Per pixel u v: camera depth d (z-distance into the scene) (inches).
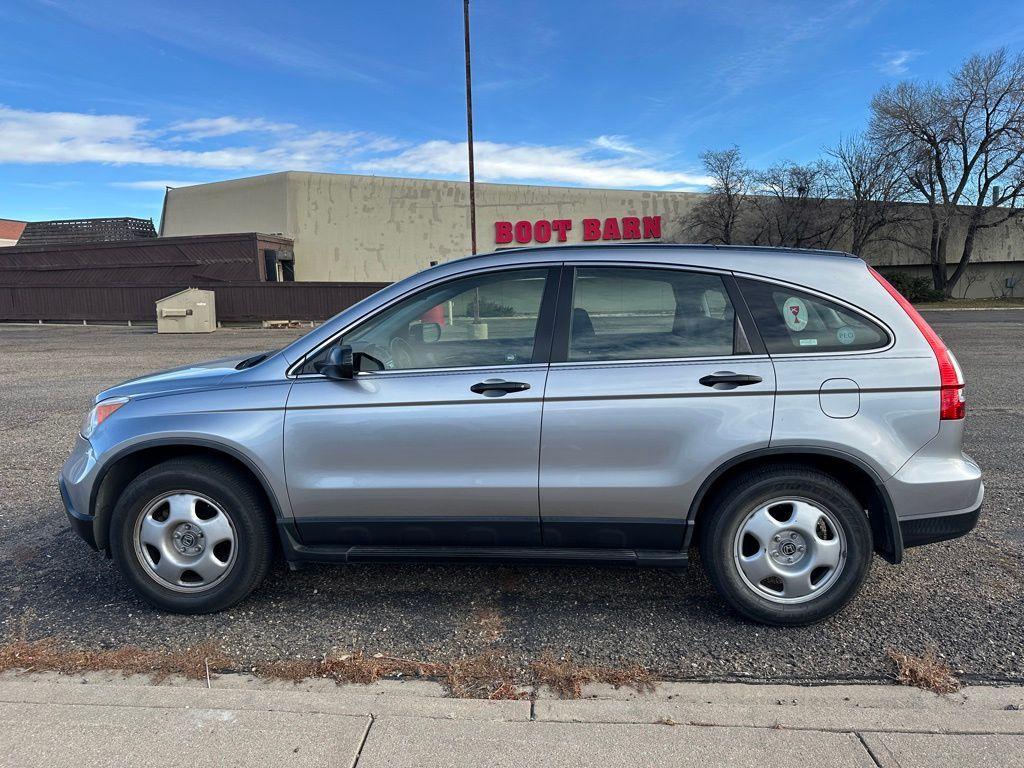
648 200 1726.1
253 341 858.1
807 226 1673.2
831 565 125.6
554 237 1691.7
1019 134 1526.8
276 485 129.6
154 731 95.7
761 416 122.0
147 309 1344.7
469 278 134.2
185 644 124.3
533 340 129.4
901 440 122.6
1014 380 417.4
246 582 133.9
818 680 110.8
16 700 103.7
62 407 371.6
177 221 1756.9
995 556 159.5
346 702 103.0
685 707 102.3
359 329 134.0
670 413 122.8
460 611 137.0
